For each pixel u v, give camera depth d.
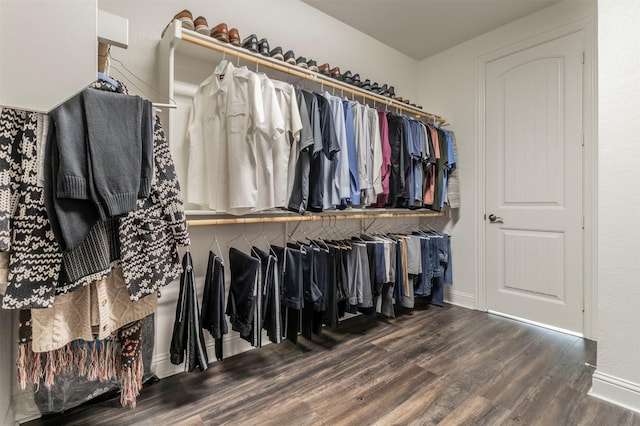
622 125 1.46
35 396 1.29
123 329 1.05
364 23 2.66
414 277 2.68
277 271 1.76
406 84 3.22
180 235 1.09
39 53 0.60
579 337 2.24
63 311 0.87
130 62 1.62
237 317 1.69
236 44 1.72
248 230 2.06
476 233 2.89
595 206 2.22
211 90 1.68
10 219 0.75
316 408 1.41
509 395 1.52
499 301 2.73
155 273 1.01
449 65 3.10
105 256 0.89
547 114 2.46
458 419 1.34
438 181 2.86
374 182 2.30
